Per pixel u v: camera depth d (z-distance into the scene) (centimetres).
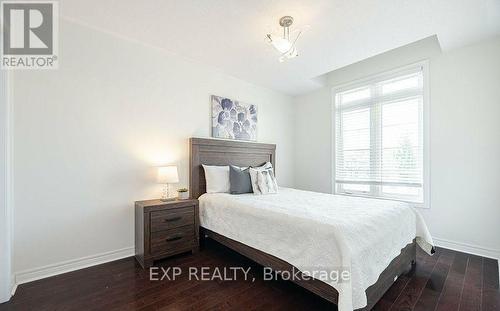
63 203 221
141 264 238
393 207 222
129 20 224
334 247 154
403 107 323
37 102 209
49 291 188
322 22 222
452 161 279
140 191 269
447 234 282
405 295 185
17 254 199
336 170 399
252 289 194
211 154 328
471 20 218
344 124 390
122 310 166
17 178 199
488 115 256
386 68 338
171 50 286
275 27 233
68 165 224
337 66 324
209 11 209
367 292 159
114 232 251
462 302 175
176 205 258
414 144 312
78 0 195
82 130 232
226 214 249
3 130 172
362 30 235
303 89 425
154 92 281
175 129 300
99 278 210
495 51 252
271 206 222
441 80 288
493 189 253
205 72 330
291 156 458
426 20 219
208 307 171
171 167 266
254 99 396
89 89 236
